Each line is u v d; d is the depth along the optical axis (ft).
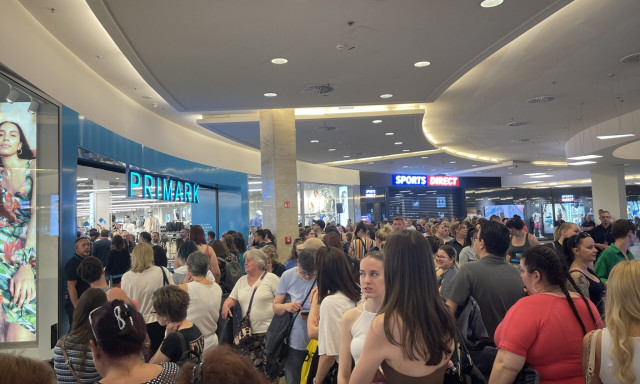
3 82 16.17
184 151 38.45
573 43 22.61
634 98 32.83
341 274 8.95
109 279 23.41
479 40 18.22
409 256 5.74
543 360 6.52
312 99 26.14
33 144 18.11
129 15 15.17
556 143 53.52
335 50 18.85
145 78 21.90
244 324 12.37
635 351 5.83
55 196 18.67
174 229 41.37
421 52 19.35
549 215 89.51
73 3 16.65
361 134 39.73
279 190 32.12
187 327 9.06
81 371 7.47
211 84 22.94
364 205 75.00
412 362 5.58
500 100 33.14
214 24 16.02
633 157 45.16
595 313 6.84
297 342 10.96
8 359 4.41
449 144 53.62
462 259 17.67
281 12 15.28
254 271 13.12
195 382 3.83
